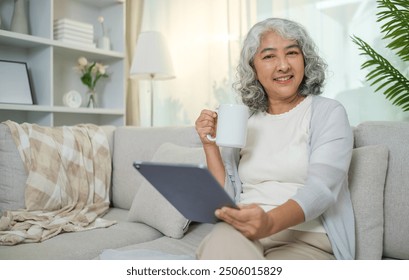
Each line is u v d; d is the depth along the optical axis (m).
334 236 1.07
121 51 3.12
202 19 2.97
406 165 1.22
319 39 2.45
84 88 3.19
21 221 1.61
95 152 2.06
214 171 1.28
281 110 1.30
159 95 3.23
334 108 1.15
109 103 3.21
